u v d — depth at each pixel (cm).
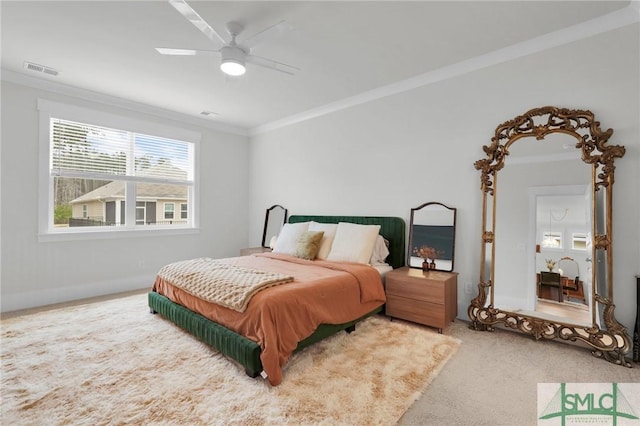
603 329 222
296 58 290
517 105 271
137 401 168
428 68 312
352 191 397
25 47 271
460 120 305
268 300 196
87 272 374
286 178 487
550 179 251
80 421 152
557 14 224
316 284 232
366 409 162
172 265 303
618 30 226
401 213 350
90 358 215
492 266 276
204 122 489
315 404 166
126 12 222
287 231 394
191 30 245
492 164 281
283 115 468
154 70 315
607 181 225
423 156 331
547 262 251
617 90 227
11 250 324
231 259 348
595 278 228
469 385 186
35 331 262
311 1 210
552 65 254
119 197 409
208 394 175
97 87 359
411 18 229
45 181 344
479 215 294
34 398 169
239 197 541
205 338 227
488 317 271
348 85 354
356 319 263
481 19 230
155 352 225
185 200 477
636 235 219
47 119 344
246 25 238
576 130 242
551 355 224
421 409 163
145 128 423
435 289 268
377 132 371
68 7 216
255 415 157
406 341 248
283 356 190
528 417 157
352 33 249
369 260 320
